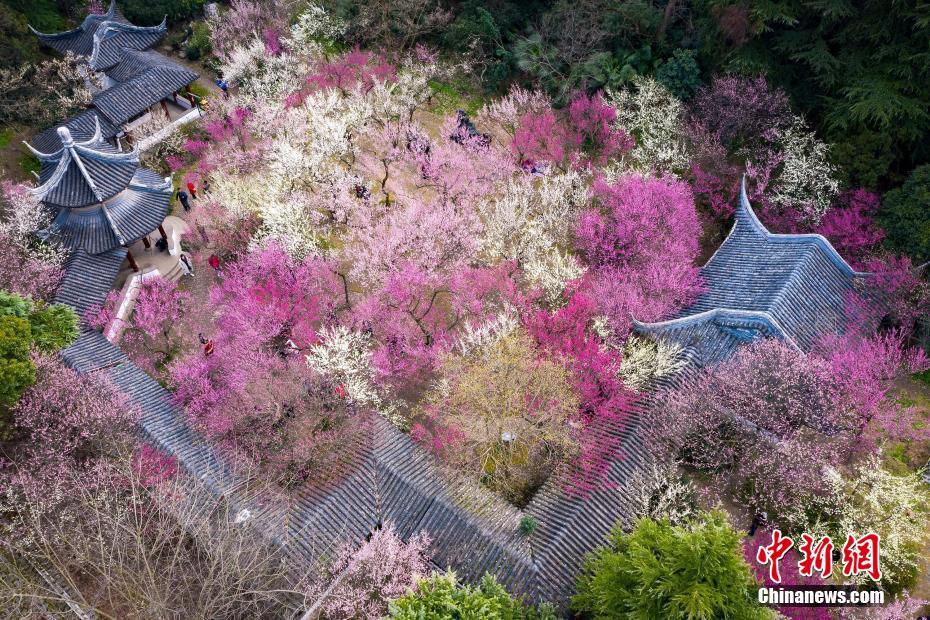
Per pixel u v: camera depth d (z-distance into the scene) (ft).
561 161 130.82
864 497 88.07
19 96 135.33
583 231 111.45
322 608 74.90
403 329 102.99
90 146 111.34
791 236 103.60
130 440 86.58
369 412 92.89
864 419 91.66
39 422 84.28
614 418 90.17
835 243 114.52
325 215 122.62
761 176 120.67
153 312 108.58
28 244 108.78
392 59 153.89
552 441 91.71
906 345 107.24
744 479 92.43
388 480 83.05
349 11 154.10
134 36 147.74
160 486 79.10
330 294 112.06
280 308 102.27
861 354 92.99
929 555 87.30
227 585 73.56
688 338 96.53
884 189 122.31
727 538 63.72
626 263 109.19
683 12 142.72
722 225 126.82
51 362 87.66
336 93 131.13
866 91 114.01
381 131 133.59
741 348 92.48
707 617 59.82
